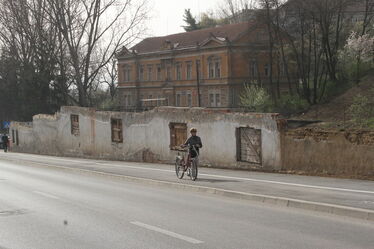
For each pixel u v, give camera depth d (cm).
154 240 940
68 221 1163
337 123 5078
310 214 1171
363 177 1686
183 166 1941
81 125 3772
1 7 6944
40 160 3494
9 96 8506
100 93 11938
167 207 1329
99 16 6800
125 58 10700
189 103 9356
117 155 3266
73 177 2319
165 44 9725
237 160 2209
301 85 8100
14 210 1349
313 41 7562
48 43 7012
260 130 2072
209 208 1296
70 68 7350
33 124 4844
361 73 7056
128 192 1686
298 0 7050
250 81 8519
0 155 4544
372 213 1084
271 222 1082
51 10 6638
